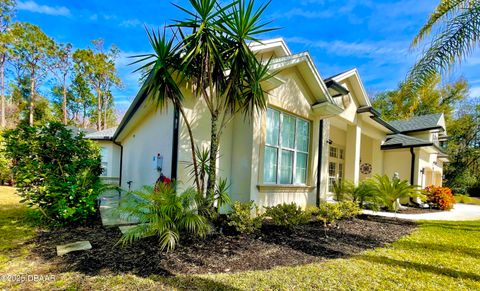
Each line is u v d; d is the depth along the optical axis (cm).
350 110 1151
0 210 741
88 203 582
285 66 710
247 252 448
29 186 590
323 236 590
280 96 739
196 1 471
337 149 1522
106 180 1655
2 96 2694
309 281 345
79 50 3212
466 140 2642
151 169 862
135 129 1181
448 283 360
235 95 584
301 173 844
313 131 869
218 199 555
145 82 622
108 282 317
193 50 475
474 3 576
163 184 514
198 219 464
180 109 553
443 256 482
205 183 652
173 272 352
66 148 629
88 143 723
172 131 670
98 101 3372
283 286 326
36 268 354
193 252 428
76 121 3444
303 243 523
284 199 753
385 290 330
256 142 669
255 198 665
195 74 557
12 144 582
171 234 430
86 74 3306
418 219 922
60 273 339
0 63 2739
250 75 538
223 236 515
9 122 2723
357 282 350
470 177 2480
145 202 505
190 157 632
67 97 3356
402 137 1572
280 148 755
